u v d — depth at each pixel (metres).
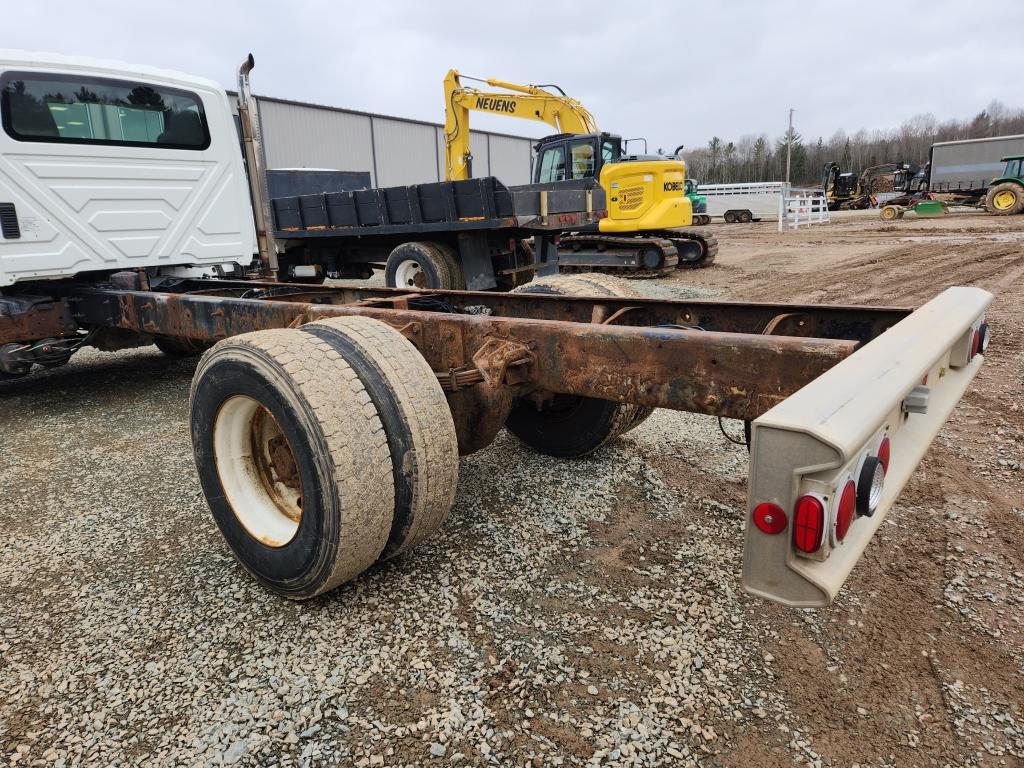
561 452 3.71
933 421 1.88
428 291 4.12
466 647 2.20
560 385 2.54
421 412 2.27
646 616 2.35
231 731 1.87
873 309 2.63
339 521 2.11
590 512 3.11
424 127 32.66
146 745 1.83
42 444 4.21
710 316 3.05
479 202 8.34
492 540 2.86
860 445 1.19
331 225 10.20
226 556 2.81
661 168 12.83
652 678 2.05
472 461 3.74
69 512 3.24
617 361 2.37
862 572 2.60
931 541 2.81
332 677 2.07
